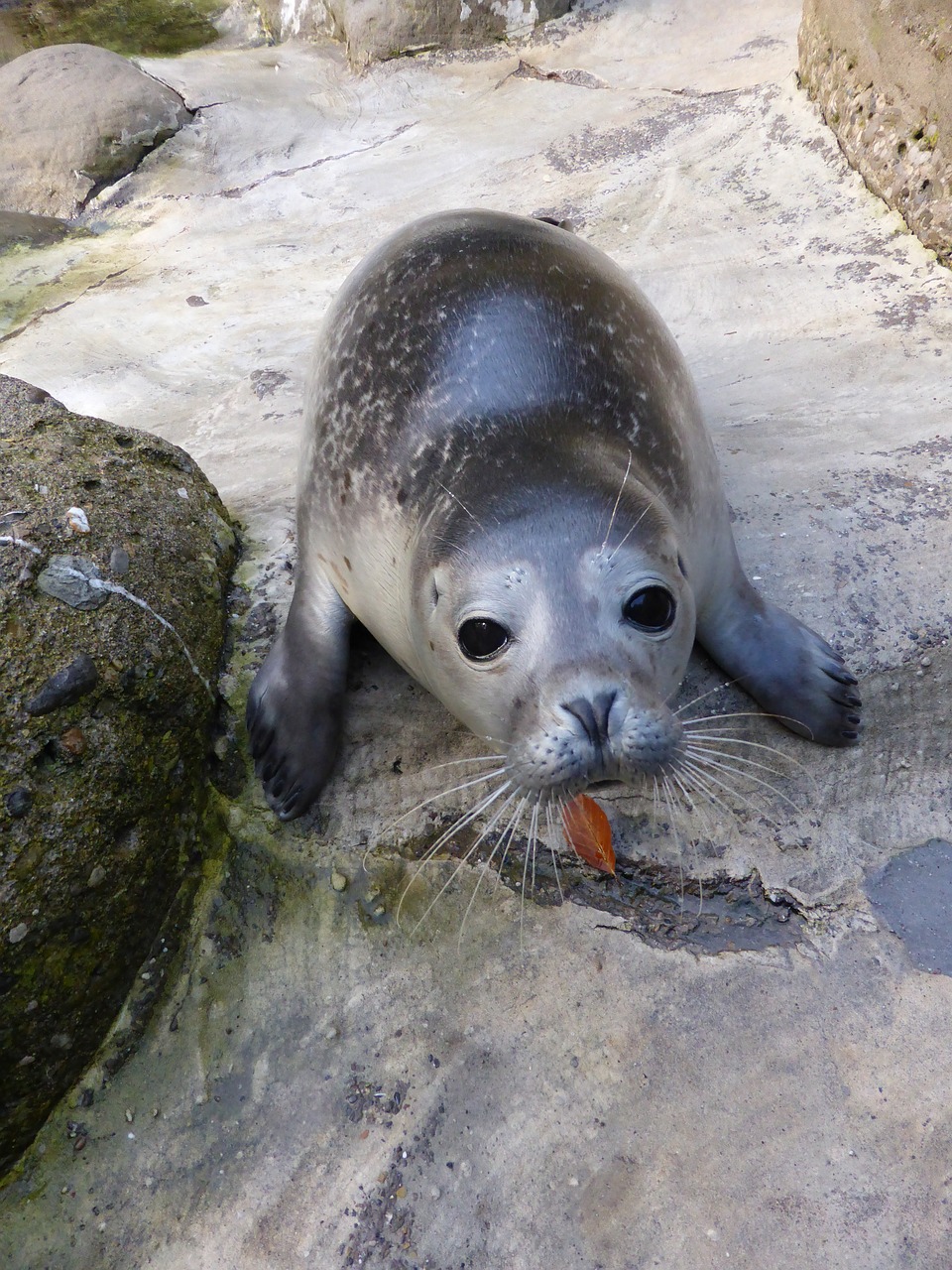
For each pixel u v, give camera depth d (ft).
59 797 3.60
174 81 9.24
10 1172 3.64
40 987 3.58
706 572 3.92
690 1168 3.50
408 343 4.03
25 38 11.05
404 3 9.23
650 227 6.34
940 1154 3.46
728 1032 3.66
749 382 4.96
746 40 8.21
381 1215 3.51
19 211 8.39
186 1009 3.81
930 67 5.16
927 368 4.82
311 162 8.33
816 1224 3.41
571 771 3.39
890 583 4.13
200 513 4.31
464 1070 3.67
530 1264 3.42
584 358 3.92
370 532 3.94
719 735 4.01
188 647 3.98
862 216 5.80
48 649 3.66
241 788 4.05
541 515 3.54
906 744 4.00
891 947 3.76
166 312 6.84
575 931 3.83
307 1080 3.69
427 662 3.77
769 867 3.87
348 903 3.92
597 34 8.95
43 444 4.11
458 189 7.48
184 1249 3.53
